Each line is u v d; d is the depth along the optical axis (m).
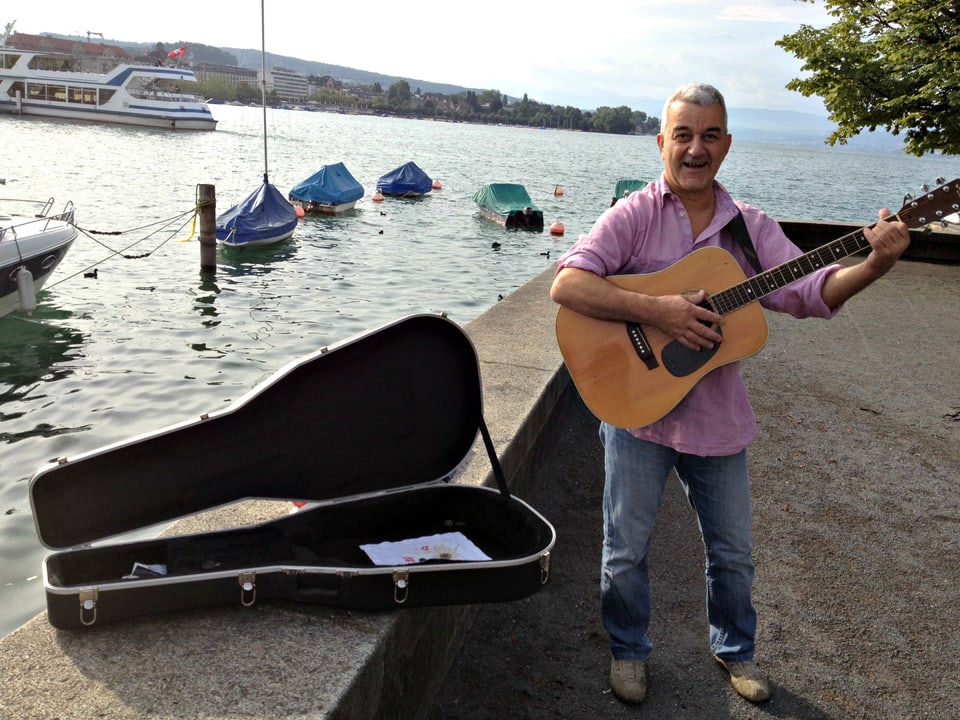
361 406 2.75
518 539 2.80
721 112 2.63
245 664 2.22
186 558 2.52
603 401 2.82
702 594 3.68
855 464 5.16
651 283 2.78
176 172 41.12
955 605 3.69
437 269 21.22
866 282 2.61
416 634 2.66
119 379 10.89
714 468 2.81
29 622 2.35
